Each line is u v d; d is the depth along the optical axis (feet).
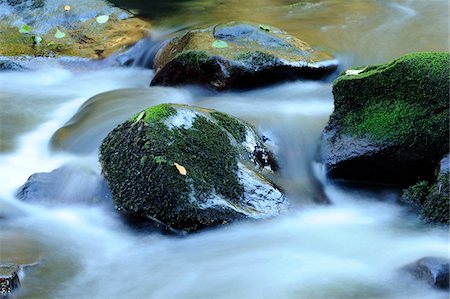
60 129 14.21
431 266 10.97
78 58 17.03
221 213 11.93
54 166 13.52
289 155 13.17
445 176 12.00
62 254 11.77
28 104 15.58
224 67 14.43
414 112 12.39
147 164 11.99
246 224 11.98
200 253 11.76
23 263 11.46
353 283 11.17
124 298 11.19
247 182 12.23
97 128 14.02
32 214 12.44
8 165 13.60
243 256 11.68
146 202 11.96
